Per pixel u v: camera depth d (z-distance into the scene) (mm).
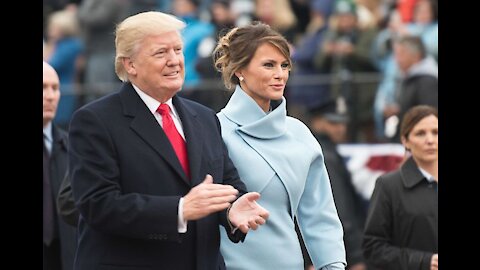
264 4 28969
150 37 12617
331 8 27750
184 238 12664
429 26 26906
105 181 12289
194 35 27422
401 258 16453
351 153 22781
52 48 29172
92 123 12508
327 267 14484
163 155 12594
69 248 16125
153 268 12469
